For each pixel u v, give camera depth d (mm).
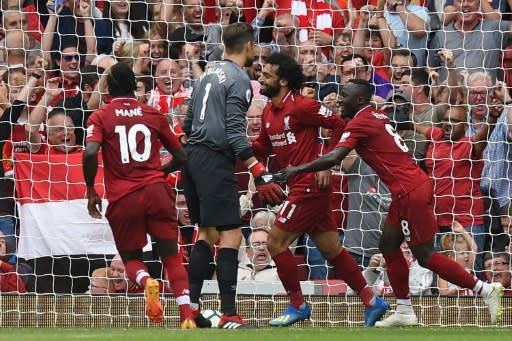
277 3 42062
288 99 30562
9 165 38375
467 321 35625
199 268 29094
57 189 37562
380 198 38125
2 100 39188
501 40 42094
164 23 41188
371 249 38000
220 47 40812
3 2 41281
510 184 38938
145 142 26469
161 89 40000
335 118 30562
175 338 21906
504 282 37938
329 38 41438
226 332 24641
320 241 31312
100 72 40062
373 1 42344
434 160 39125
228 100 28516
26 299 35375
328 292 36312
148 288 25484
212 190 28391
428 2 42875
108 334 23844
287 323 31062
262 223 37625
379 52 41438
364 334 24391
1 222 37562
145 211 26281
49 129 38656
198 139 28672
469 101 40469
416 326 32500
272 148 32094
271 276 37281
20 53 40344
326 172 30234
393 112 39781
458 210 38781
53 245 37188
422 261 31016
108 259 37250
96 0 41562
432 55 42094
